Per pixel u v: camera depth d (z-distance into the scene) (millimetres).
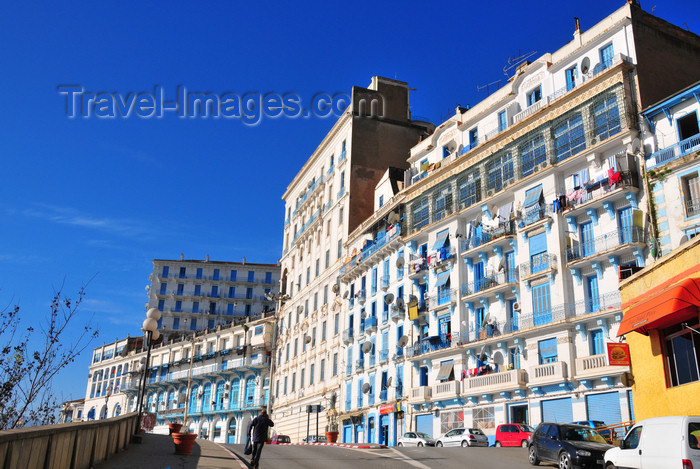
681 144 30875
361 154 62625
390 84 66125
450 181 46656
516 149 40656
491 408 38656
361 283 57094
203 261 114875
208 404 88438
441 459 24469
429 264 46938
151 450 22359
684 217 29984
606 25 36531
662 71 34938
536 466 21922
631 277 23250
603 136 34719
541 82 40094
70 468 14250
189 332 110250
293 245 78000
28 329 15617
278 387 75500
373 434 50531
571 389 33500
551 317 35656
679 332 20484
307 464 22859
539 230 37625
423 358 45312
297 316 72438
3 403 14680
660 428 15828
